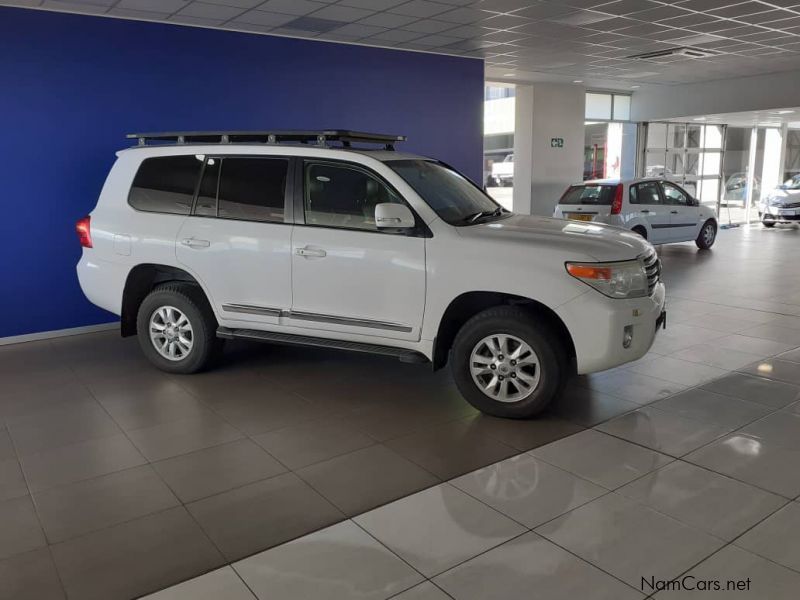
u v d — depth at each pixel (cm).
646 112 1662
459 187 513
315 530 307
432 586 264
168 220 518
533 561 279
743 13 830
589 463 371
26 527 313
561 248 414
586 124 1661
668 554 283
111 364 578
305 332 482
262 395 493
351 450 395
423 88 1009
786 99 1369
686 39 998
